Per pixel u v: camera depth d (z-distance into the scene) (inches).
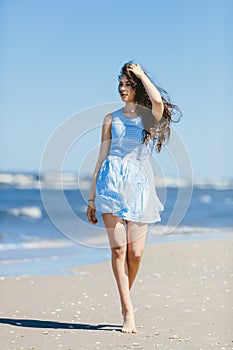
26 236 1053.8
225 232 1248.2
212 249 888.3
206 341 364.2
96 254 844.0
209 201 2760.8
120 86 391.2
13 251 864.3
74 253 852.0
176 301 496.1
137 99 391.9
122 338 371.9
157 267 713.0
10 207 1851.6
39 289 556.7
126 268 397.4
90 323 415.8
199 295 524.4
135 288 563.8
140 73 387.2
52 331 389.4
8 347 349.7
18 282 593.6
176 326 404.5
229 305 478.6
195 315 439.8
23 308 467.5
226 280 612.7
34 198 2198.6
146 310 458.3
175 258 794.2
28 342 361.4
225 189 3681.1
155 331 390.3
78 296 524.1
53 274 659.4
